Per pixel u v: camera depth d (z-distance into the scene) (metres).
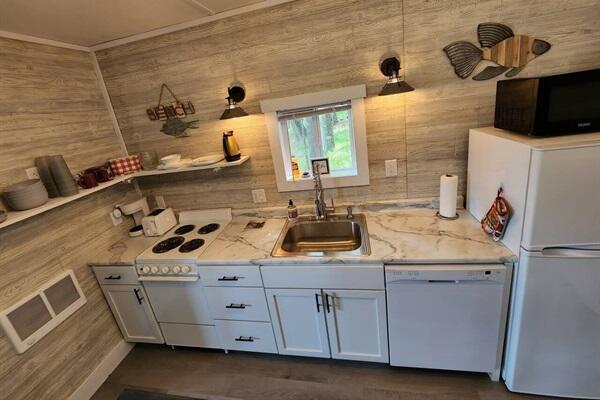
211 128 2.15
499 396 1.60
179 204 2.43
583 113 1.26
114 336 2.17
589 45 1.54
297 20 1.79
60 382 1.77
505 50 1.62
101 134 2.16
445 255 1.47
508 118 1.52
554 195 1.19
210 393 1.85
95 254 2.05
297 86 1.92
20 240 1.61
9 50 1.62
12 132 1.62
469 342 1.58
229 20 1.87
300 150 2.14
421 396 1.66
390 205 2.06
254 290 1.79
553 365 1.46
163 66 2.05
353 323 1.72
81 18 1.62
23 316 1.57
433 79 1.76
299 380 1.86
